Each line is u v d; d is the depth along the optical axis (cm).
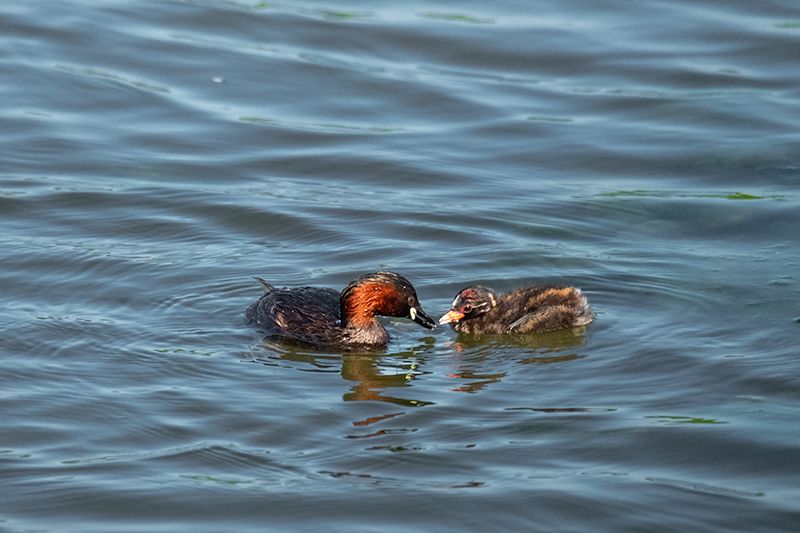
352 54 2350
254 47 2372
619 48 2369
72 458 916
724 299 1330
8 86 2119
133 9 2542
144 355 1155
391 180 1803
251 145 1945
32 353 1148
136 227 1583
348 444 951
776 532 796
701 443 942
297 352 1207
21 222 1582
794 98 2136
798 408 1014
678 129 2025
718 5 2617
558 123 2059
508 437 963
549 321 1278
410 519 821
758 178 1809
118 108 2072
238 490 866
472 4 2644
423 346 1255
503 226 1611
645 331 1238
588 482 874
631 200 1725
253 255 1490
